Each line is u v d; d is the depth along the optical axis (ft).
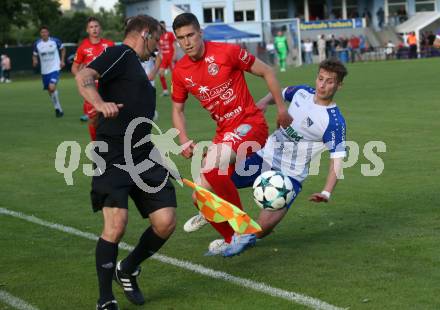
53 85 104.47
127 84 28.58
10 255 36.68
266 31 259.80
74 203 48.32
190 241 38.22
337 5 315.17
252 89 142.20
